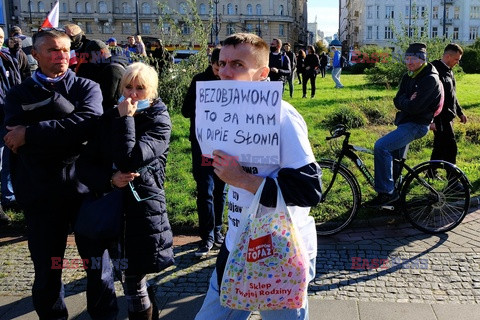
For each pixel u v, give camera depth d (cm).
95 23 8025
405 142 501
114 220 283
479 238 482
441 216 511
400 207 509
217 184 466
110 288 307
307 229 220
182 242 494
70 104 301
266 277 201
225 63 211
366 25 7719
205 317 232
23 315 365
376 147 502
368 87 1786
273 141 197
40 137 283
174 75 1227
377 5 7650
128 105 275
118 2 7981
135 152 274
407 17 7606
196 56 1257
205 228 457
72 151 302
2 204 574
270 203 199
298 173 198
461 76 1991
